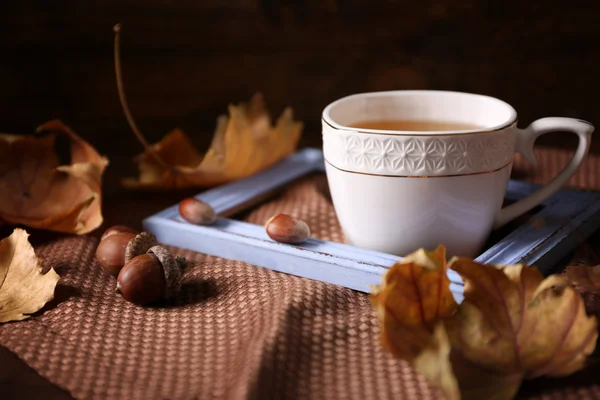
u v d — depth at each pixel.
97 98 0.84
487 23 0.82
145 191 0.67
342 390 0.43
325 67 0.85
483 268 0.44
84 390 0.43
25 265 0.51
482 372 0.43
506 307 0.44
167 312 0.50
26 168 0.61
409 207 0.50
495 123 0.54
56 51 0.83
